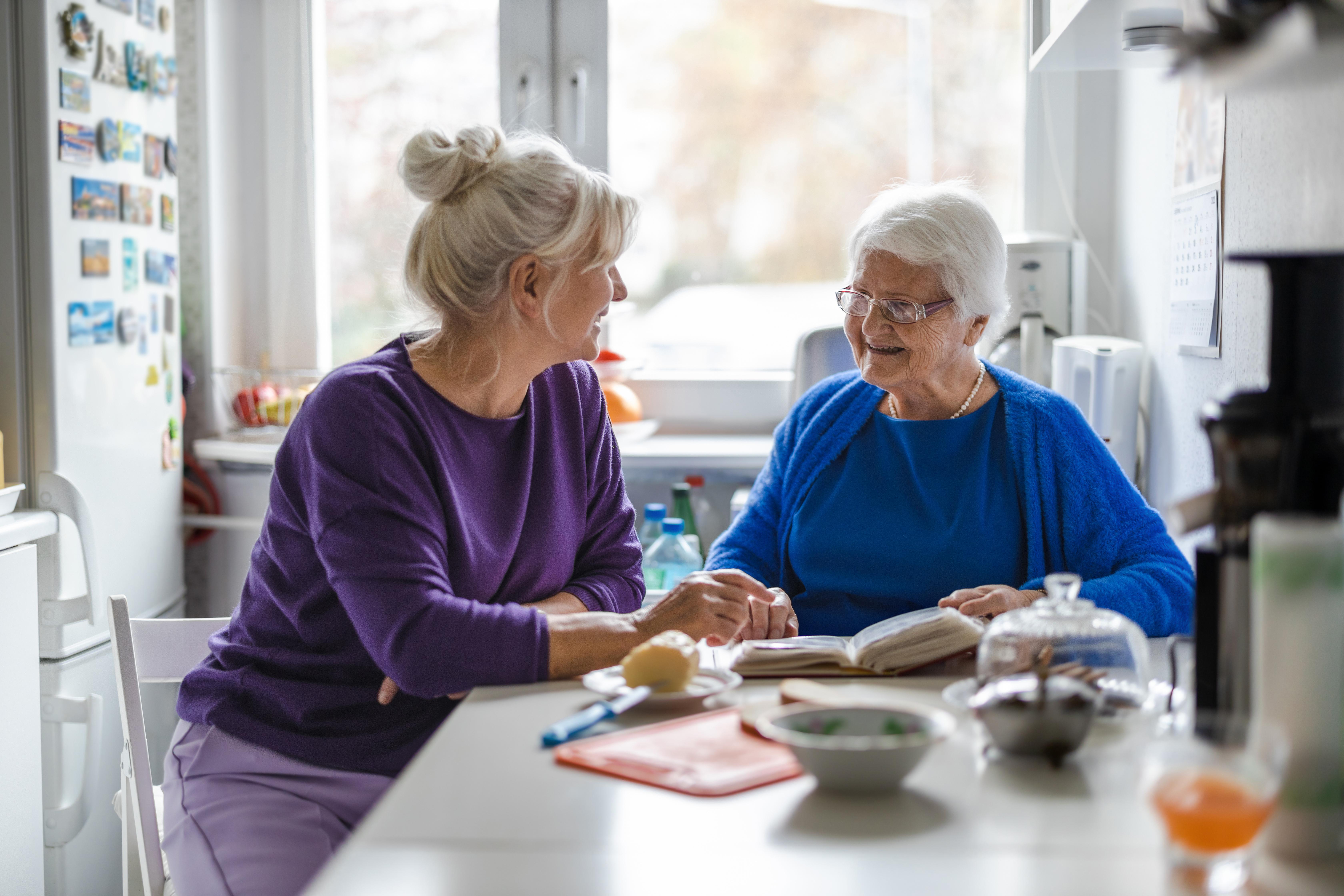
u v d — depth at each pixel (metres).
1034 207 2.36
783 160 2.42
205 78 2.38
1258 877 0.66
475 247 1.25
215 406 2.44
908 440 1.61
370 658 1.24
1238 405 0.82
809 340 2.16
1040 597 1.42
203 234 2.40
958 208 1.53
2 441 1.74
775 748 0.88
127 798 1.36
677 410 2.49
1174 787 0.66
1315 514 0.80
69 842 1.82
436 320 1.33
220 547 2.39
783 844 0.71
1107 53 1.57
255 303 2.51
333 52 2.45
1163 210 1.94
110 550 1.96
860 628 1.57
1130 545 1.52
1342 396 0.83
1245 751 0.68
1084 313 2.15
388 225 2.48
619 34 2.40
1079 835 0.72
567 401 1.44
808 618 1.59
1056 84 2.32
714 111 2.41
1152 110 2.02
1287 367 0.83
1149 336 2.02
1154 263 1.99
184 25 2.37
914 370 1.54
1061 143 2.33
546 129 2.42
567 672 1.12
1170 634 1.44
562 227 1.25
